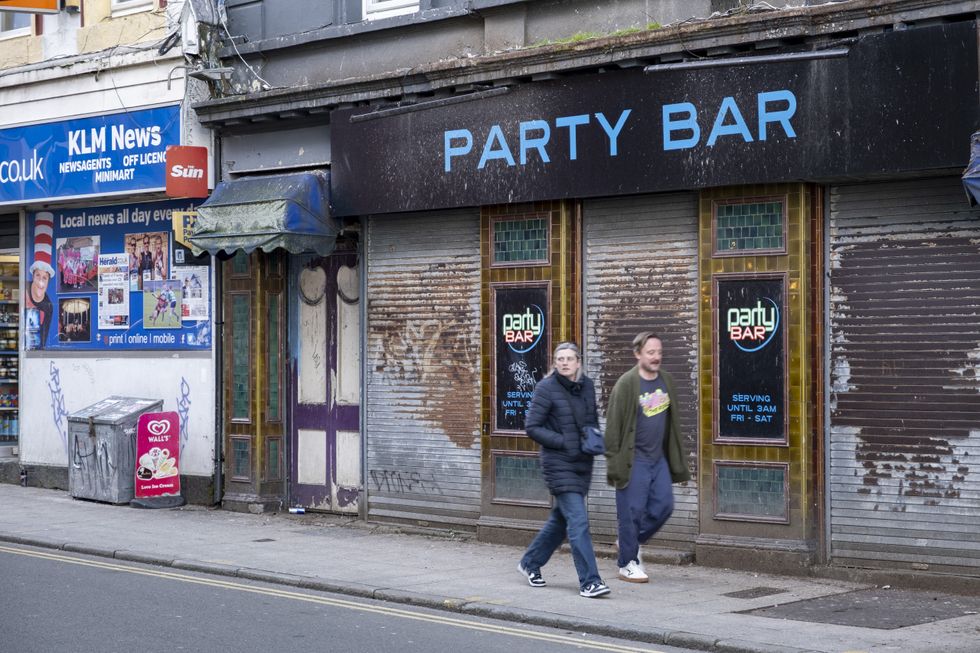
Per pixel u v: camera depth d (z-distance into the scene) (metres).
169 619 9.37
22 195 17.44
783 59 10.77
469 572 11.31
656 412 10.48
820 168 10.66
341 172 14.04
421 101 13.52
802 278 11.02
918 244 10.58
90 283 17.31
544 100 12.31
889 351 10.71
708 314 11.54
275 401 15.34
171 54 15.66
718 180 11.20
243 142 15.32
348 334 14.70
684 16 11.80
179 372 16.14
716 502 11.49
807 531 11.02
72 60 16.69
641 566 10.99
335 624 9.27
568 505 10.12
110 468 15.99
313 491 15.07
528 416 10.16
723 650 8.44
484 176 12.77
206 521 14.60
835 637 8.65
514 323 12.84
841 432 10.95
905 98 10.24
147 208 16.62
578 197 12.23
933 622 9.19
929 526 10.48
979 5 9.91
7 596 10.28
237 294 15.47
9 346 18.80
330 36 14.30
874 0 10.34
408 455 13.88
